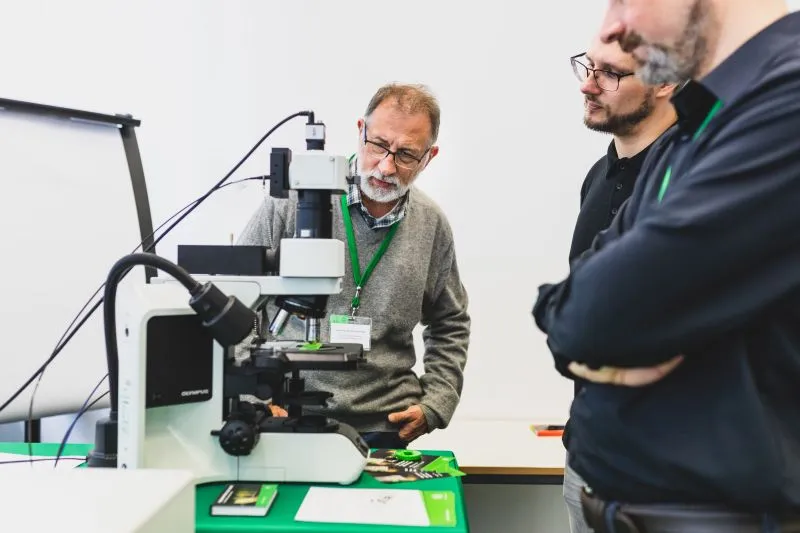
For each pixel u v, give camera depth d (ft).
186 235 8.65
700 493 2.51
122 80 8.70
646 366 2.53
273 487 3.74
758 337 2.49
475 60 8.38
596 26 8.25
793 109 2.35
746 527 2.47
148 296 3.78
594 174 5.71
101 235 7.40
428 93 5.84
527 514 7.82
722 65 2.66
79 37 8.66
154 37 8.64
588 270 2.59
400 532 3.18
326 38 8.53
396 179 5.65
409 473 4.17
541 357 8.35
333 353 3.98
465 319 6.65
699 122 2.90
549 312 2.99
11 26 8.59
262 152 8.64
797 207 2.30
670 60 2.76
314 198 3.99
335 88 8.55
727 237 2.32
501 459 6.68
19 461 4.48
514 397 8.38
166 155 8.70
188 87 8.65
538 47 8.32
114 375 3.91
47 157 7.09
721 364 2.51
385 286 5.91
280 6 8.54
